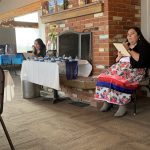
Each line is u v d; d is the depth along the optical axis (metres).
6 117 3.37
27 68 4.45
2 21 9.23
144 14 4.04
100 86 3.36
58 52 4.77
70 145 2.40
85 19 4.09
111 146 2.34
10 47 9.49
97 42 3.91
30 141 2.53
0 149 2.36
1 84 2.14
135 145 2.35
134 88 3.25
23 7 7.26
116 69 3.38
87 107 3.77
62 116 3.35
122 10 3.84
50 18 4.92
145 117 3.17
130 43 3.38
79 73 4.09
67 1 4.45
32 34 11.95
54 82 3.70
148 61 3.35
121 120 3.08
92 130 2.78
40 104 4.07
